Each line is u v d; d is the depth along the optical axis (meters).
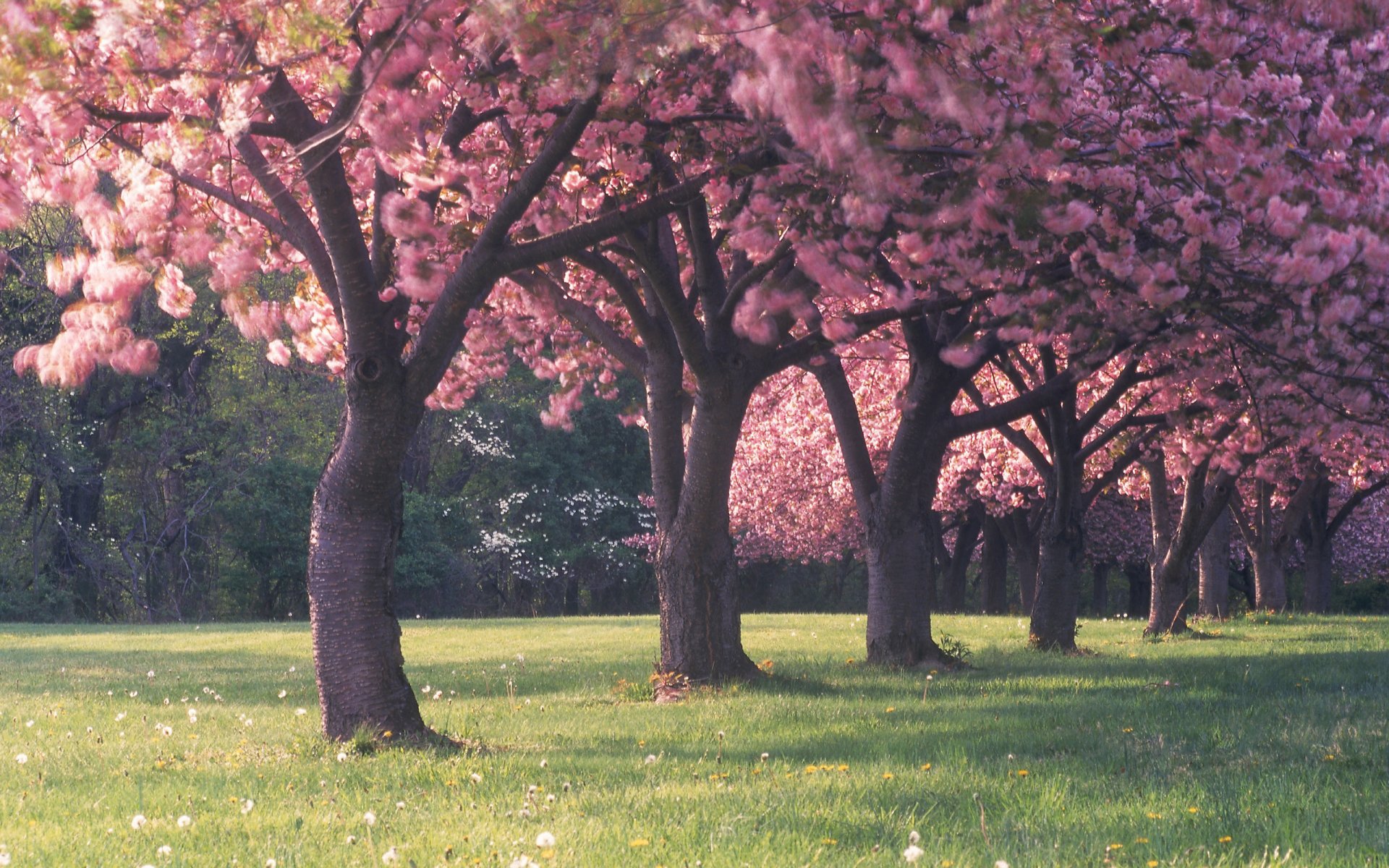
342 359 13.67
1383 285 11.96
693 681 14.91
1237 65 8.98
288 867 5.78
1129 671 16.00
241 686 17.44
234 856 6.04
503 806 7.29
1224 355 15.55
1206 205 10.45
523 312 16.02
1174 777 7.80
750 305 10.91
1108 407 19.50
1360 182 9.55
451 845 6.08
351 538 10.32
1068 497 20.16
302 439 47.59
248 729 12.09
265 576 47.97
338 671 10.30
